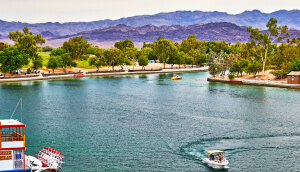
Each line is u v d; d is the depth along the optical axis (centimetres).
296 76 19712
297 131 9900
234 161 7494
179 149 8225
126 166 7212
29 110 12650
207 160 7350
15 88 18388
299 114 12338
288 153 7988
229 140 8956
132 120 11212
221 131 9844
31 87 18975
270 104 14350
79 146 8394
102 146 8412
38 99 15075
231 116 11975
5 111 12381
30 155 7712
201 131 9838
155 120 11238
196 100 15500
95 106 13688
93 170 6988
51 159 7075
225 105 14175
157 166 7225
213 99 15788
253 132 9756
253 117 11819
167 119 11412
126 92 18000
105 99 15512
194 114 12294
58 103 14225
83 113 12269
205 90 19038
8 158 6525
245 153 7988
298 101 15075
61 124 10569
